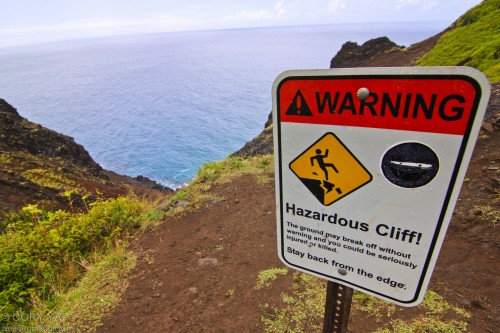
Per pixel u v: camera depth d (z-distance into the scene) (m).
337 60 36.31
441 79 0.79
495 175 4.02
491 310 2.31
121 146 97.62
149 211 4.92
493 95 7.38
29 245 3.91
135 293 3.07
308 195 1.17
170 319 2.71
